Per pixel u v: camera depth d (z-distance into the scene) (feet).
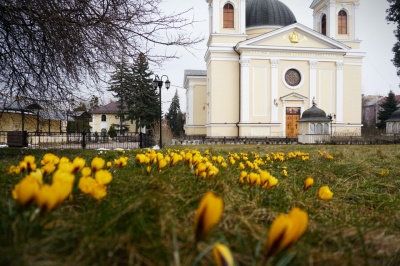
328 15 126.82
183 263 3.46
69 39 17.89
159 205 5.14
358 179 13.57
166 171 9.03
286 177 12.41
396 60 111.04
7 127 68.54
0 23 19.42
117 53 19.02
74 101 23.66
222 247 2.60
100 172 4.90
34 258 3.06
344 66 121.39
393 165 19.69
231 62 115.65
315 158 23.22
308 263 3.90
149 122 133.80
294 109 115.96
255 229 4.94
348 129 118.62
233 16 118.83
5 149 29.25
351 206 8.41
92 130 187.42
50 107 23.97
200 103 150.41
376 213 7.64
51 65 20.79
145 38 19.60
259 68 112.98
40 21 17.08
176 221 4.74
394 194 10.86
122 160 8.48
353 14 124.47
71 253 3.47
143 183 6.81
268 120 112.78
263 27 132.77
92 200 5.41
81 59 19.47
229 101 115.24
